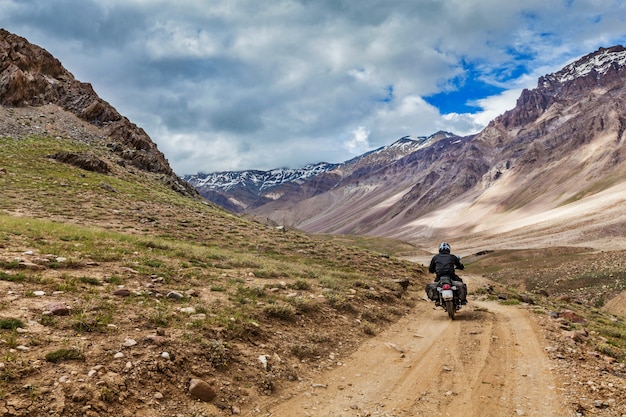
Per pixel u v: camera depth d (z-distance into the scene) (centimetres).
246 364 747
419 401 684
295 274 1784
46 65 8781
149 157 7400
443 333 1174
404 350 991
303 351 874
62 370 571
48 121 7325
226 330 841
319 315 1151
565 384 758
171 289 1108
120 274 1163
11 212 2820
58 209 3219
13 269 1015
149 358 654
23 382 525
